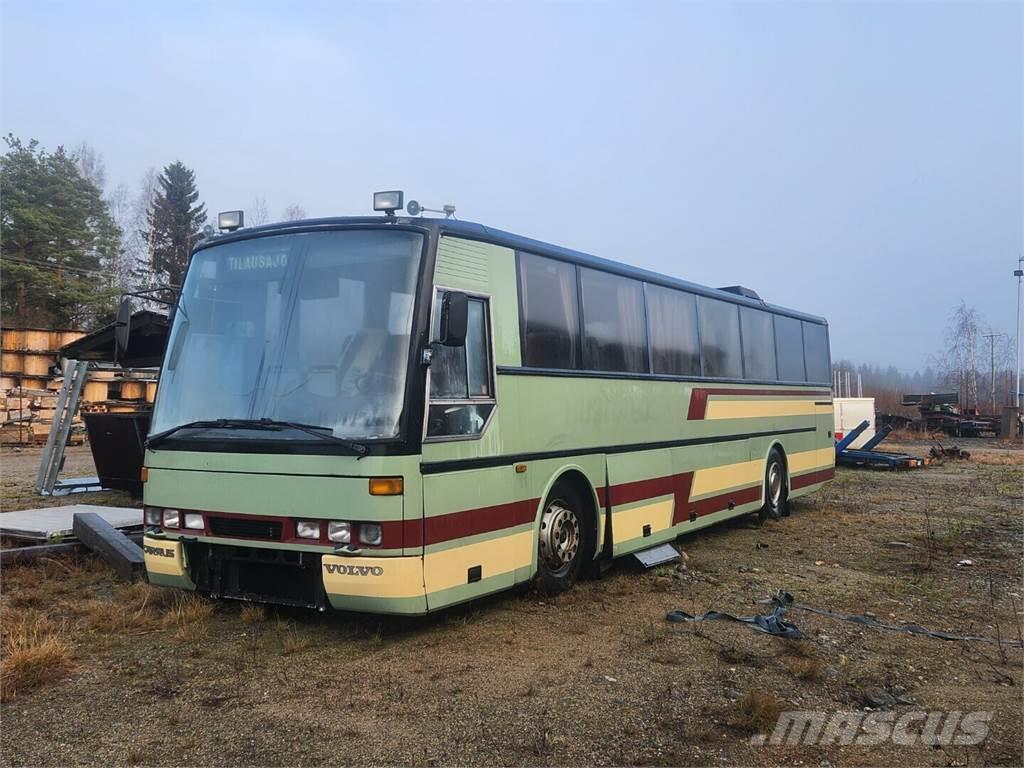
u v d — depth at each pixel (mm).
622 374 8586
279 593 5984
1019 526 12438
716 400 10852
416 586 5543
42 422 26531
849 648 6164
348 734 4375
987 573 8992
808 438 14320
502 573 6523
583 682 5250
